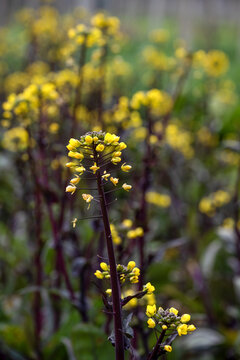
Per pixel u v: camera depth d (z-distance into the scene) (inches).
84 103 69.4
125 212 56.5
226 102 108.3
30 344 52.0
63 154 55.4
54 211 59.5
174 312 33.8
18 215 76.5
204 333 58.5
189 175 89.7
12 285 64.7
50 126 51.9
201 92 95.0
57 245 49.8
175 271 76.0
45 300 54.6
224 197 73.2
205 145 93.6
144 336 42.4
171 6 319.6
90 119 65.4
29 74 93.8
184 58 66.1
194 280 67.6
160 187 78.2
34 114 50.1
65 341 48.3
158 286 65.2
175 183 81.7
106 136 33.3
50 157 56.1
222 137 101.3
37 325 52.5
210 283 67.9
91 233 62.1
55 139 56.5
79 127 61.9
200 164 91.5
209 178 88.0
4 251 64.2
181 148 83.9
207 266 68.6
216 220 76.6
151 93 49.9
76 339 47.4
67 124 63.8
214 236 71.0
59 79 56.8
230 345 57.0
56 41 97.5
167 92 87.8
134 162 59.3
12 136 57.0
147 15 325.1
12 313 59.9
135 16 319.0
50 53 91.4
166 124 64.4
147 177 50.7
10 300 62.9
